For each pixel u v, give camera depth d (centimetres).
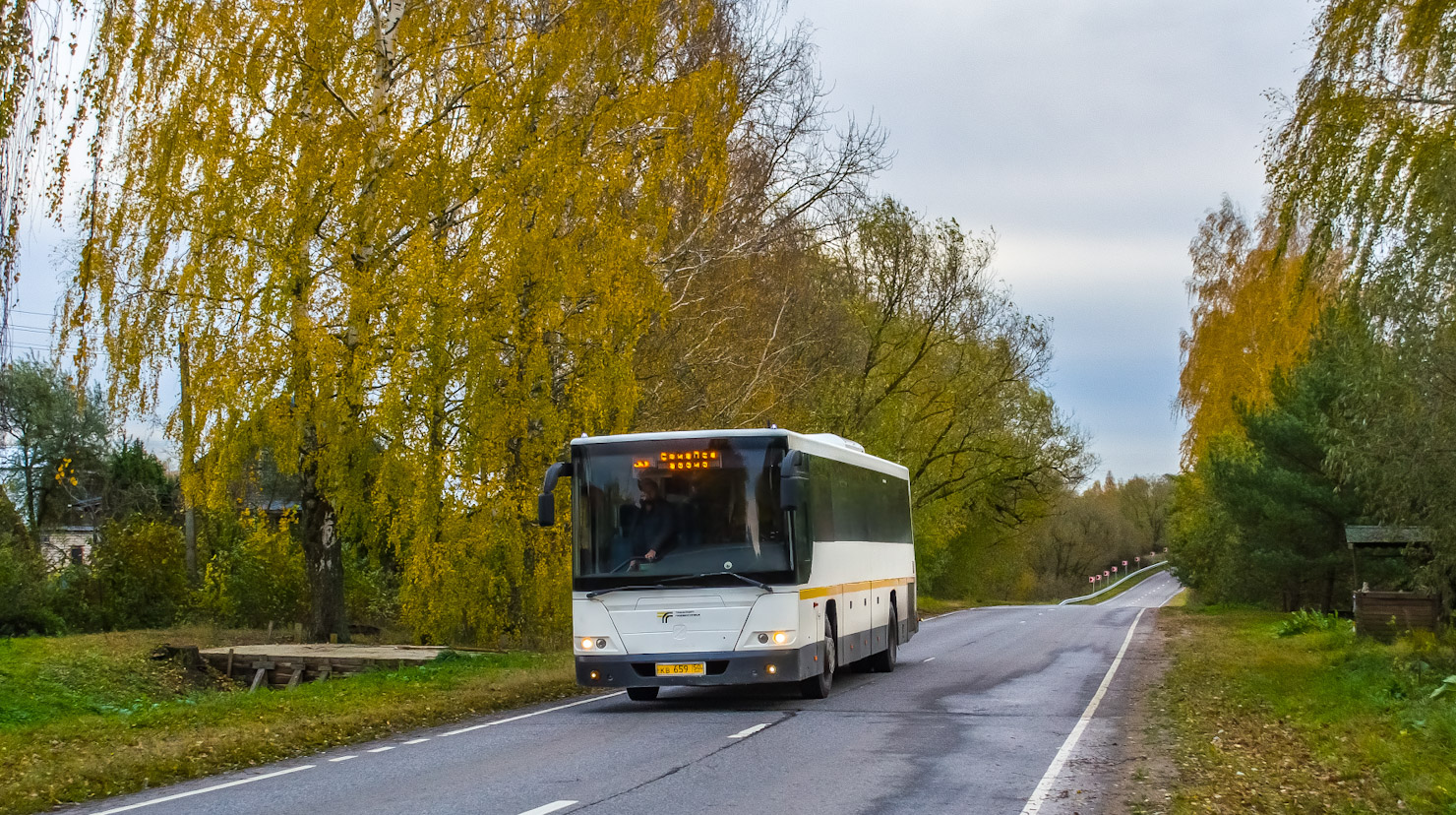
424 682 1981
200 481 2252
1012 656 2609
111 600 3734
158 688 2383
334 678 2323
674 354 3219
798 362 3831
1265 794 967
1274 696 1728
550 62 2345
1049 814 866
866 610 2056
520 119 2312
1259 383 4634
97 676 2370
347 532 2398
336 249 2244
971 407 5075
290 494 3816
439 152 2266
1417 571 1923
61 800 1016
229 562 3519
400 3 2494
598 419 2352
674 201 2914
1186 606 5650
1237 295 5016
